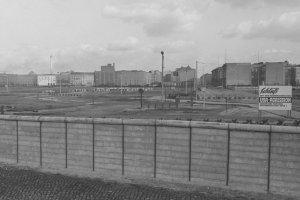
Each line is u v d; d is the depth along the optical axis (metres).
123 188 16.83
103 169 19.27
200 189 16.47
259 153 15.74
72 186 17.36
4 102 87.69
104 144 19.19
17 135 21.86
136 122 18.30
